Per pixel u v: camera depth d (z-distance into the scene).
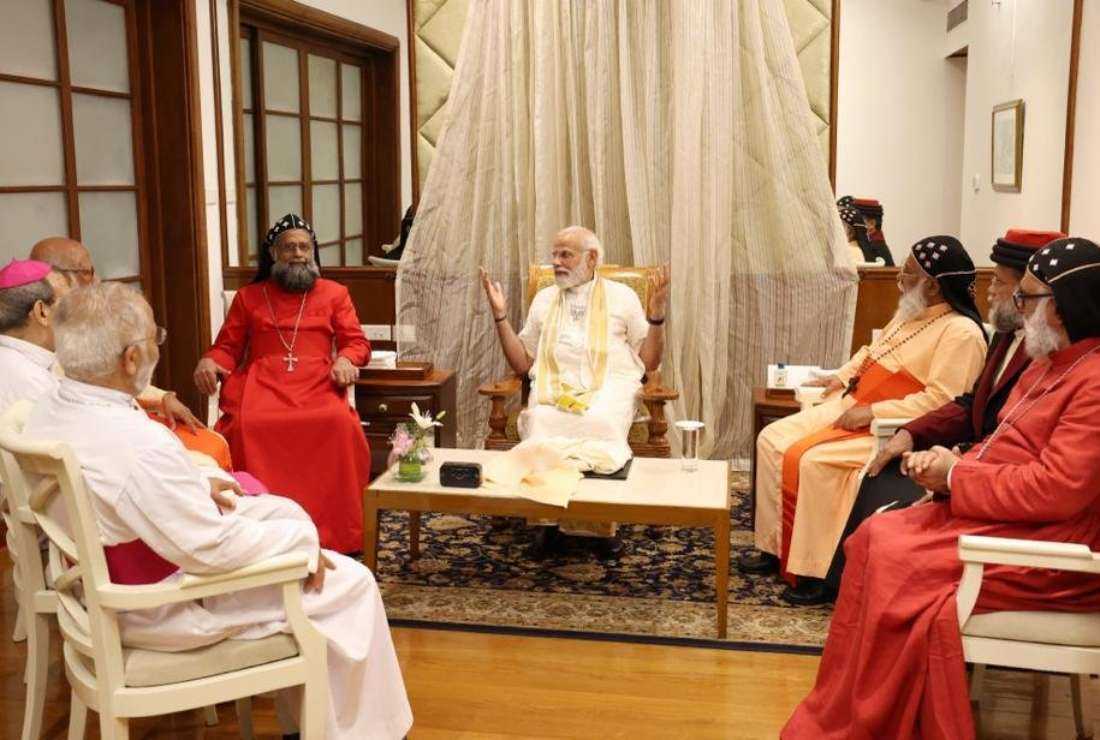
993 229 6.61
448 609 3.55
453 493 3.36
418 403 4.43
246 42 5.99
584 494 3.33
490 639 3.32
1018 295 2.51
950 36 7.87
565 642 3.30
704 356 4.95
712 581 3.79
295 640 2.21
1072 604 2.29
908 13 8.02
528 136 5.01
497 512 3.35
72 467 1.97
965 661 2.30
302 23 6.20
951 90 8.08
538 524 4.17
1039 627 2.27
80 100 4.58
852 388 3.78
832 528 3.51
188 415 3.64
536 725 2.80
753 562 3.88
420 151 5.93
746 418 5.18
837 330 5.02
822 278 4.99
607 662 3.17
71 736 2.45
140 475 2.01
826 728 2.47
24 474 2.23
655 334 4.24
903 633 2.35
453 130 5.03
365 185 7.54
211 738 2.77
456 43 5.80
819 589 3.62
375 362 4.52
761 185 4.99
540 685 3.02
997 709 2.89
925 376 3.52
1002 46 6.38
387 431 4.48
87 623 2.14
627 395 4.15
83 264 3.49
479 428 5.23
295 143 6.54
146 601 2.02
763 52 4.86
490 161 5.05
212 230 5.29
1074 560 2.20
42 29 4.32
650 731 2.77
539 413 4.03
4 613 3.51
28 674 2.59
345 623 2.33
